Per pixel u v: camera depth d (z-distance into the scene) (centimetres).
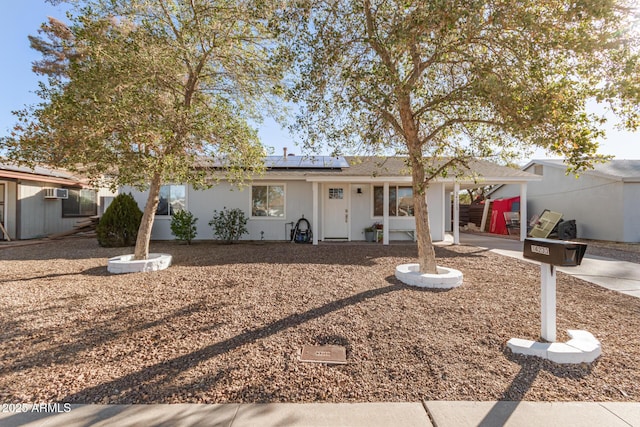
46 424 204
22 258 814
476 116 541
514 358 294
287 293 484
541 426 205
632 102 355
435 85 565
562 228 1327
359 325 363
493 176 1155
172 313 401
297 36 470
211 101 701
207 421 208
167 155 559
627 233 1199
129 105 509
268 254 872
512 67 403
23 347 311
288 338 332
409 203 1223
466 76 478
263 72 638
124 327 359
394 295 474
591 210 1337
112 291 499
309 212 1219
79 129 491
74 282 558
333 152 614
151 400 231
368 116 564
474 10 340
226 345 316
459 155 626
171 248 997
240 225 1145
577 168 380
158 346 314
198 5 605
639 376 268
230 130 630
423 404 229
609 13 332
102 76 507
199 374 264
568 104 367
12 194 1211
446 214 1895
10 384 249
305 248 995
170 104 593
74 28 538
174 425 204
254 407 223
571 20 356
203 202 1205
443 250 995
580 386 253
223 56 646
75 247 1012
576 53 377
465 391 244
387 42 409
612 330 364
